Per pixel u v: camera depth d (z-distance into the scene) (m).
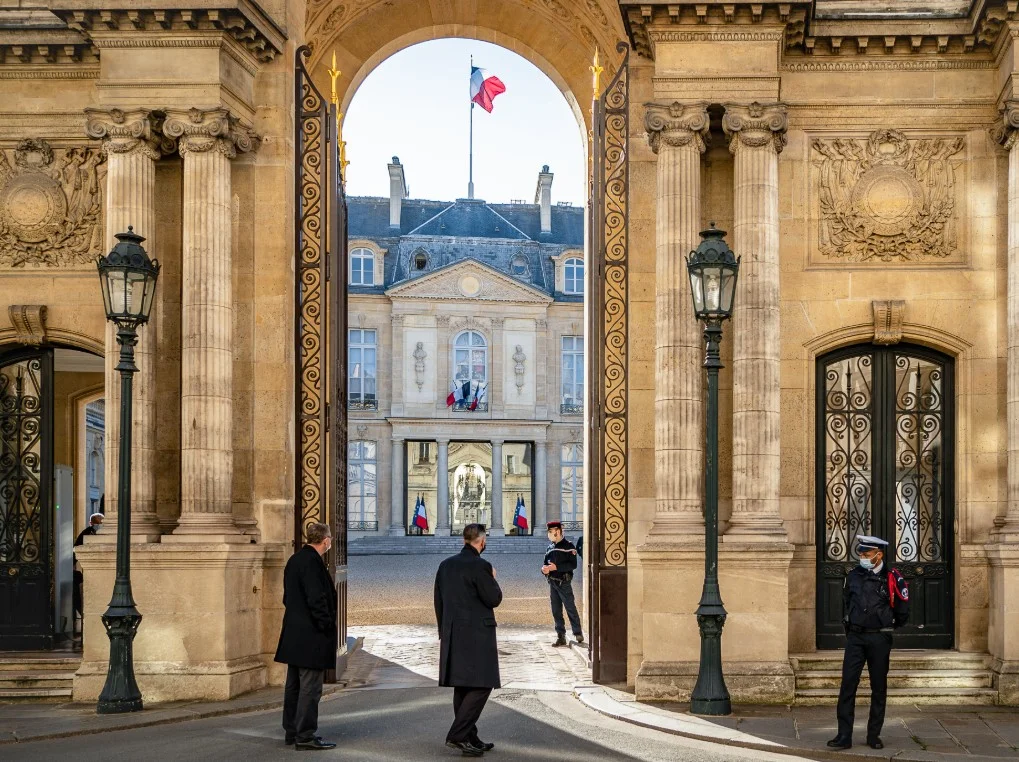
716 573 15.52
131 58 17.75
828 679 17.20
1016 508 17.38
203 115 17.61
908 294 18.41
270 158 18.83
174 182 18.66
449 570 12.91
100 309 19.08
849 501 18.55
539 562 54.28
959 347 18.31
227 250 17.95
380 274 74.62
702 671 15.60
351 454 72.75
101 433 37.09
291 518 18.69
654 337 18.78
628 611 18.31
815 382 18.58
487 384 73.81
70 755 13.05
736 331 17.48
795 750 13.39
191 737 14.00
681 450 17.28
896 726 14.98
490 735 14.13
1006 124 17.45
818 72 18.55
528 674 19.44
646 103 17.67
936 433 18.64
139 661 16.88
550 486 74.06
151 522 17.61
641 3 17.33
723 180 18.48
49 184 19.16
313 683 13.11
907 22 18.03
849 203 18.53
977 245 18.36
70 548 21.62
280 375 18.58
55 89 19.19
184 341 17.69
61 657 18.45
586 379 21.84
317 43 22.27
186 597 16.95
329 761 12.48
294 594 13.16
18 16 18.91
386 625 27.83
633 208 18.98
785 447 18.30
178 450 18.38
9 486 19.45
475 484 75.88
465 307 73.88
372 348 73.75
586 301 22.00
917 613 18.38
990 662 17.45
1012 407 17.50
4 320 19.08
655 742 13.89
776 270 17.55
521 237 77.81
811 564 18.17
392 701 16.55
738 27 17.58
